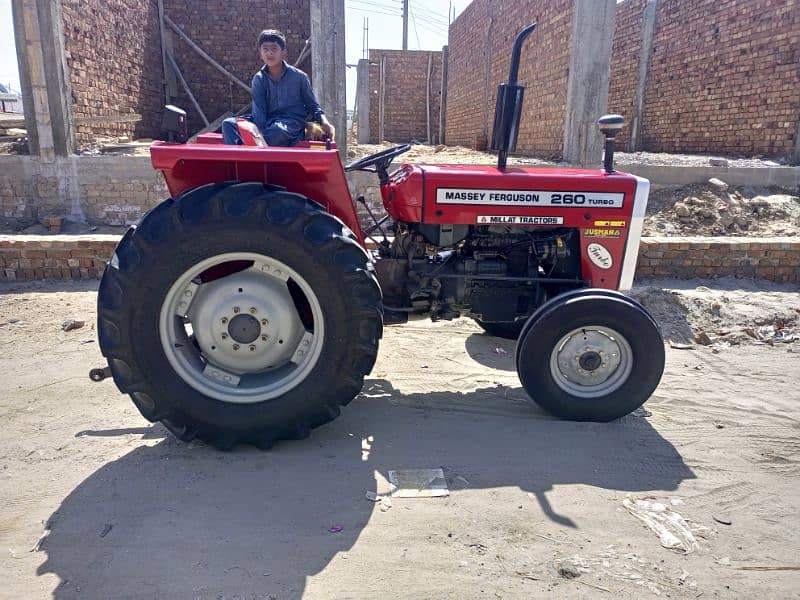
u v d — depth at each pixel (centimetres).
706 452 298
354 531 230
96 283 586
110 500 248
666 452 297
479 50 1509
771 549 225
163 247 265
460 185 326
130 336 269
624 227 340
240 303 285
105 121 840
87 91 861
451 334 484
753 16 980
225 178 301
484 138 1370
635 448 300
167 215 268
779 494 262
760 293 568
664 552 221
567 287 354
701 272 607
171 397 277
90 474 268
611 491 261
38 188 784
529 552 220
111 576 204
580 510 246
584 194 334
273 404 283
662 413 343
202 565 210
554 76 956
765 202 760
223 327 287
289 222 268
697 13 1112
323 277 274
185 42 1215
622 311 308
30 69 753
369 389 371
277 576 205
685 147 1169
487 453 291
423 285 346
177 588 199
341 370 283
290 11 1232
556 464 282
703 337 468
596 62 834
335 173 291
